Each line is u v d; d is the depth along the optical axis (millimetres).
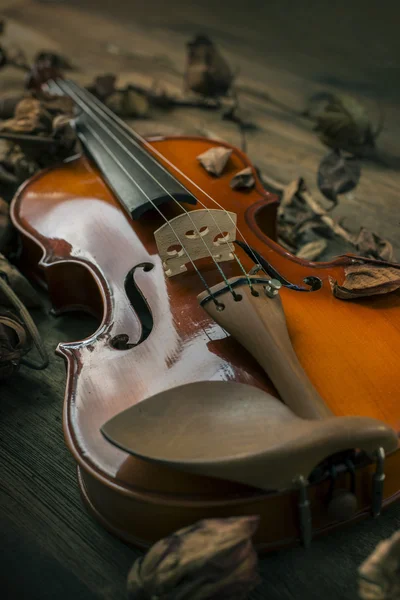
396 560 359
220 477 373
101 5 1230
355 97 852
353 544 429
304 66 956
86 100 725
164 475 394
